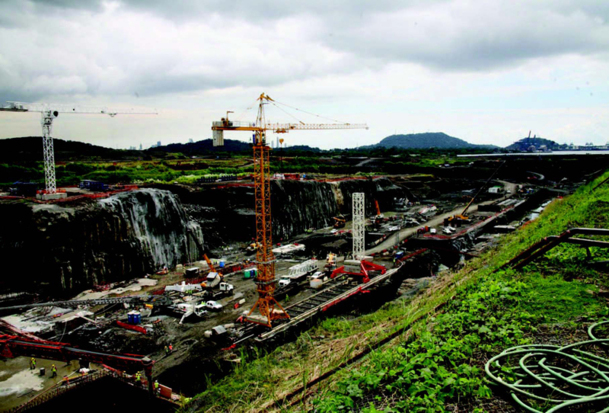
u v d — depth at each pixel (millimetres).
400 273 75625
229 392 14227
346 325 27750
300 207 120938
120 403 37406
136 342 48406
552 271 16578
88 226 70312
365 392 9500
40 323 52438
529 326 11414
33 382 39625
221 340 48344
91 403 37281
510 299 13719
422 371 9328
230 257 90812
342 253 93750
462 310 13617
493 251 36375
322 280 72000
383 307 33219
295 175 143625
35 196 78812
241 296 63844
